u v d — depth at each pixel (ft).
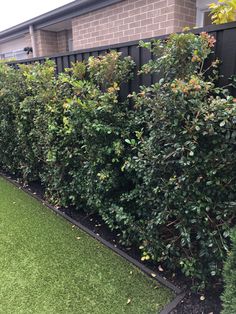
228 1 6.27
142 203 7.29
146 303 6.33
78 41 18.99
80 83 8.19
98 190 8.59
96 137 7.96
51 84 9.95
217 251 5.88
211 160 5.55
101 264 7.67
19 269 7.50
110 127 7.60
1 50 33.24
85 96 8.27
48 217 10.36
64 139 9.47
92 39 17.80
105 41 16.90
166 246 6.81
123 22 15.48
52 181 11.28
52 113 9.87
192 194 5.95
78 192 9.84
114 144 7.53
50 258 7.94
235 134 5.16
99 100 7.92
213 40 5.69
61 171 10.45
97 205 8.72
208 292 6.54
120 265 7.62
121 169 7.50
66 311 6.15
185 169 5.82
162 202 6.70
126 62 7.76
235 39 5.63
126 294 6.60
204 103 5.42
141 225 7.55
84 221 10.03
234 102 5.23
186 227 6.32
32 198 12.09
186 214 6.23
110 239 8.86
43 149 11.05
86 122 7.86
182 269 6.54
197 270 6.42
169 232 7.11
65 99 9.37
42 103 10.38
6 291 6.74
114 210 7.96
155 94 6.41
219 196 5.81
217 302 6.24
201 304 6.22
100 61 7.88
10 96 12.32
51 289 6.79
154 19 13.93
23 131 11.89
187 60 6.07
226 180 5.60
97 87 8.33
